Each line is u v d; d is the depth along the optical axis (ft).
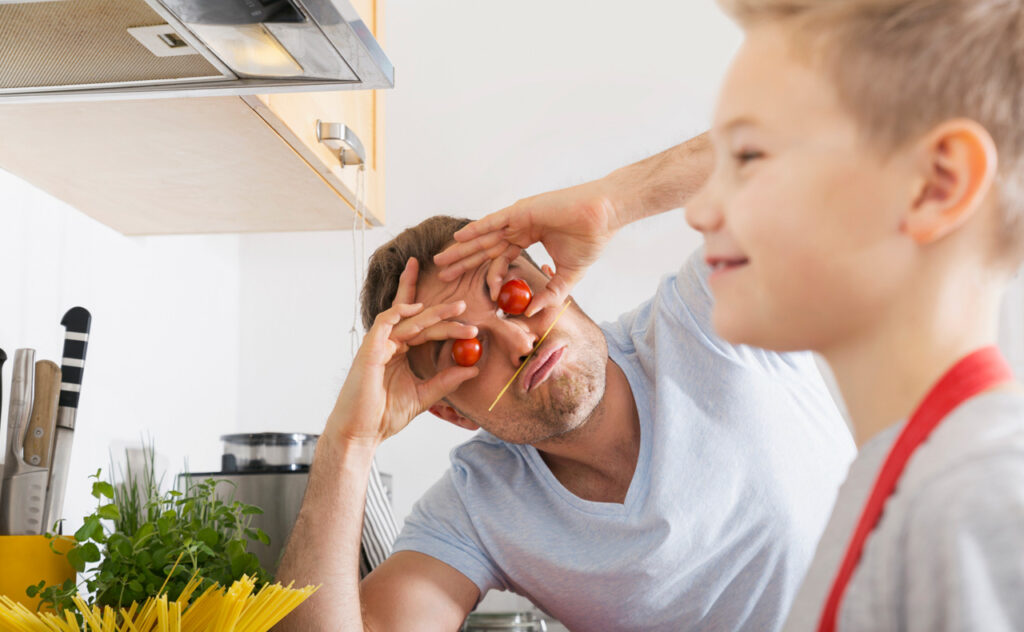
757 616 3.98
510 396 3.86
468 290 3.96
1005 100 1.15
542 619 6.43
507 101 8.52
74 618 2.96
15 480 3.62
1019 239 1.17
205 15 3.07
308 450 5.71
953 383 1.14
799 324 1.23
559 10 8.58
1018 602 0.93
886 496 1.15
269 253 8.20
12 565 3.37
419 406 4.08
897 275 1.16
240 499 5.36
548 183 8.40
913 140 1.13
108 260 5.52
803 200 1.17
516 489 4.34
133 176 4.68
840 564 1.21
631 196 3.75
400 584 4.28
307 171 4.69
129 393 5.73
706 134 3.87
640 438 4.07
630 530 3.95
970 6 1.16
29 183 4.68
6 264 4.38
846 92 1.16
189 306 6.89
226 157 4.45
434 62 8.58
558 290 3.88
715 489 3.89
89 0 2.96
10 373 4.32
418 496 7.96
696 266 4.27
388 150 8.48
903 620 1.08
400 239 4.43
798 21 1.22
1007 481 0.97
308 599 3.82
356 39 3.28
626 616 4.05
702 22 8.47
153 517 4.06
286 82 3.63
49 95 3.67
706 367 4.09
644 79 8.46
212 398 7.32
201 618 3.01
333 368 8.05
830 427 4.27
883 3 1.17
